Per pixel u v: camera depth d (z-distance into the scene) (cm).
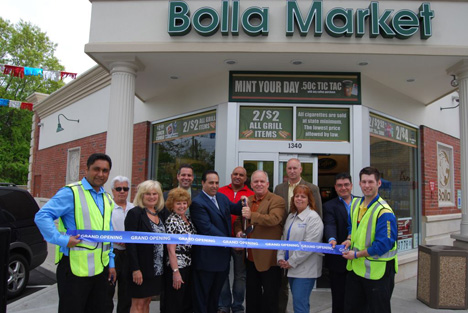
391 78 674
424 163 838
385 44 552
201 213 402
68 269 300
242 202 410
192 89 719
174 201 388
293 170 468
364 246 347
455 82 630
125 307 435
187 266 392
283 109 639
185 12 555
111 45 561
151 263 360
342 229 418
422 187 835
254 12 549
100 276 318
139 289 359
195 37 561
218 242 380
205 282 400
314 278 387
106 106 1002
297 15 545
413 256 739
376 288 339
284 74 638
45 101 1406
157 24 571
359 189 620
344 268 414
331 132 635
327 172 752
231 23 553
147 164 833
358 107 636
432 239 852
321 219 422
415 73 644
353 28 550
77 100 1195
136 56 578
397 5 564
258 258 406
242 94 636
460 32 560
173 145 769
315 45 547
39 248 693
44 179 1462
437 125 927
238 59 585
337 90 638
